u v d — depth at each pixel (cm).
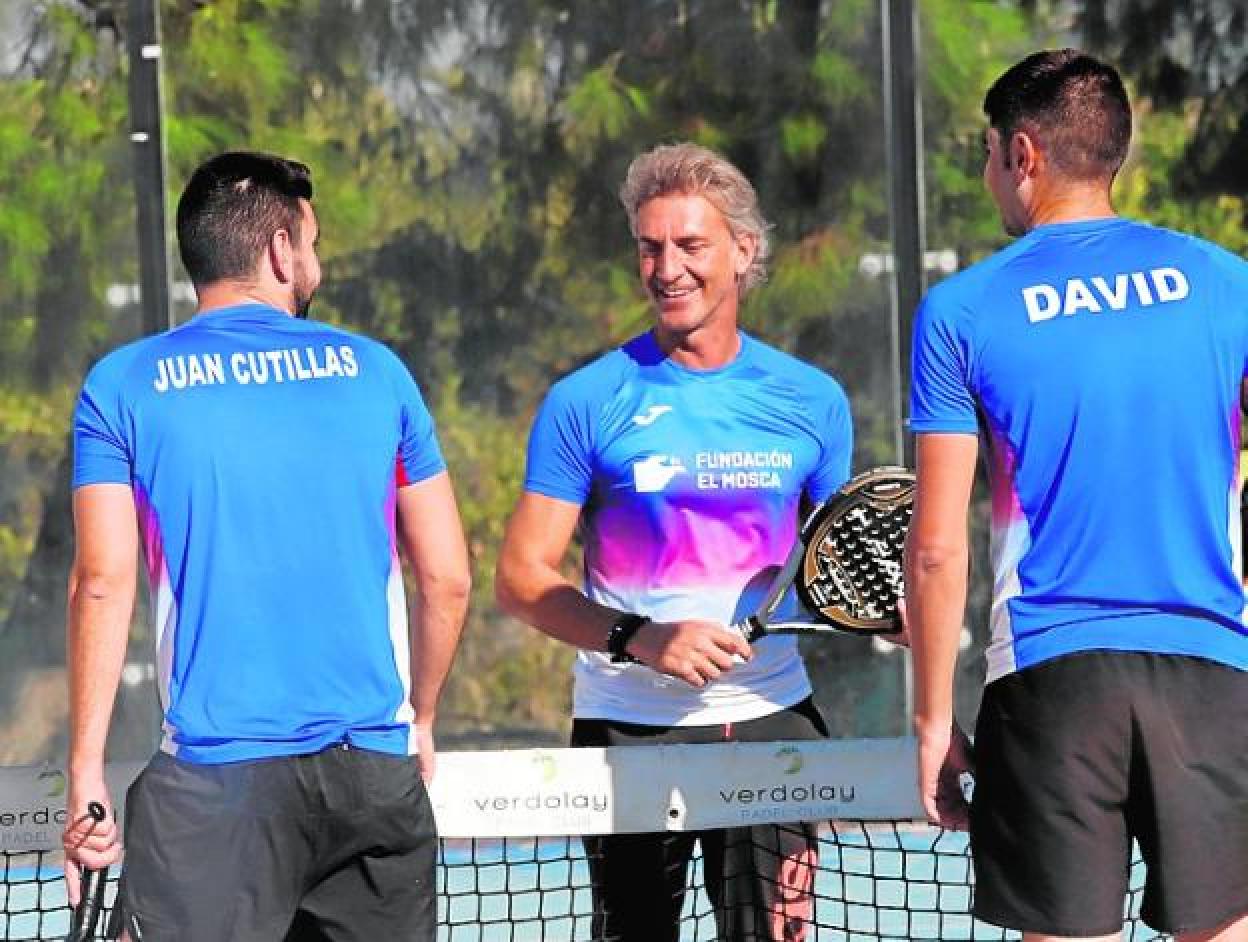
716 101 2588
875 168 2567
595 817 1342
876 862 2241
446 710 2581
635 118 2589
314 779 1140
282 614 1139
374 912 1183
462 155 2589
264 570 1138
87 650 1132
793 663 1425
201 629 1133
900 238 2548
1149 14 2600
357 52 2577
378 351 1204
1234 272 1133
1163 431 1107
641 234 1354
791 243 2580
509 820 1340
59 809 1331
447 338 2592
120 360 1158
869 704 2542
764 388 1382
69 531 2534
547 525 1375
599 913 1405
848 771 1359
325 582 1150
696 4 2586
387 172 2586
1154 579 1107
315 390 1166
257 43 2562
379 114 2580
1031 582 1120
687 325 1350
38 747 2523
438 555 1223
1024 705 1115
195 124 2547
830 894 2106
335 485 1156
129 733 2434
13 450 2534
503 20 2586
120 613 1138
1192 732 1103
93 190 2522
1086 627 1107
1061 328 1112
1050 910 1105
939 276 2569
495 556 2594
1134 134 2609
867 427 2566
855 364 2570
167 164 2527
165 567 1140
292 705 1138
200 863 1126
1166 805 1101
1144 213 2619
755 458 1367
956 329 1126
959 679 2530
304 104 2572
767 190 2583
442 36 2583
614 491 1367
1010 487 1124
